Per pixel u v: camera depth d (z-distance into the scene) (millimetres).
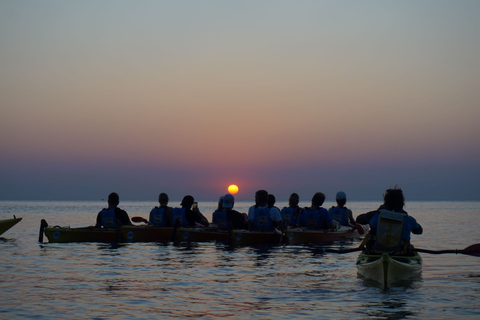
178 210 18062
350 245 16453
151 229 17906
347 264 11828
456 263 11953
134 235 17672
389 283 8812
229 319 6629
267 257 13273
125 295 8195
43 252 14461
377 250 9906
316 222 17172
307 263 12039
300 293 8305
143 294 8266
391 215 9664
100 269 11086
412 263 9555
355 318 6656
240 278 9828
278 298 7926
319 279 9664
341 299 7828
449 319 6582
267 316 6785
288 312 7000
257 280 9570
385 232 9664
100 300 7797
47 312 6996
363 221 15242
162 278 9844
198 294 8266
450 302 7582
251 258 13047
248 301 7715
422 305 7387
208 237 17891
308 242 16984
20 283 9297
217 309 7191
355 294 8203
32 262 12250
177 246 16266
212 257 13305
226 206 17812
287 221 18828
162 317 6742
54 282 9398
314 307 7289
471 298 7867
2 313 6922
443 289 8609
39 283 9289
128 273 10492
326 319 6613
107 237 17594
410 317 6691
